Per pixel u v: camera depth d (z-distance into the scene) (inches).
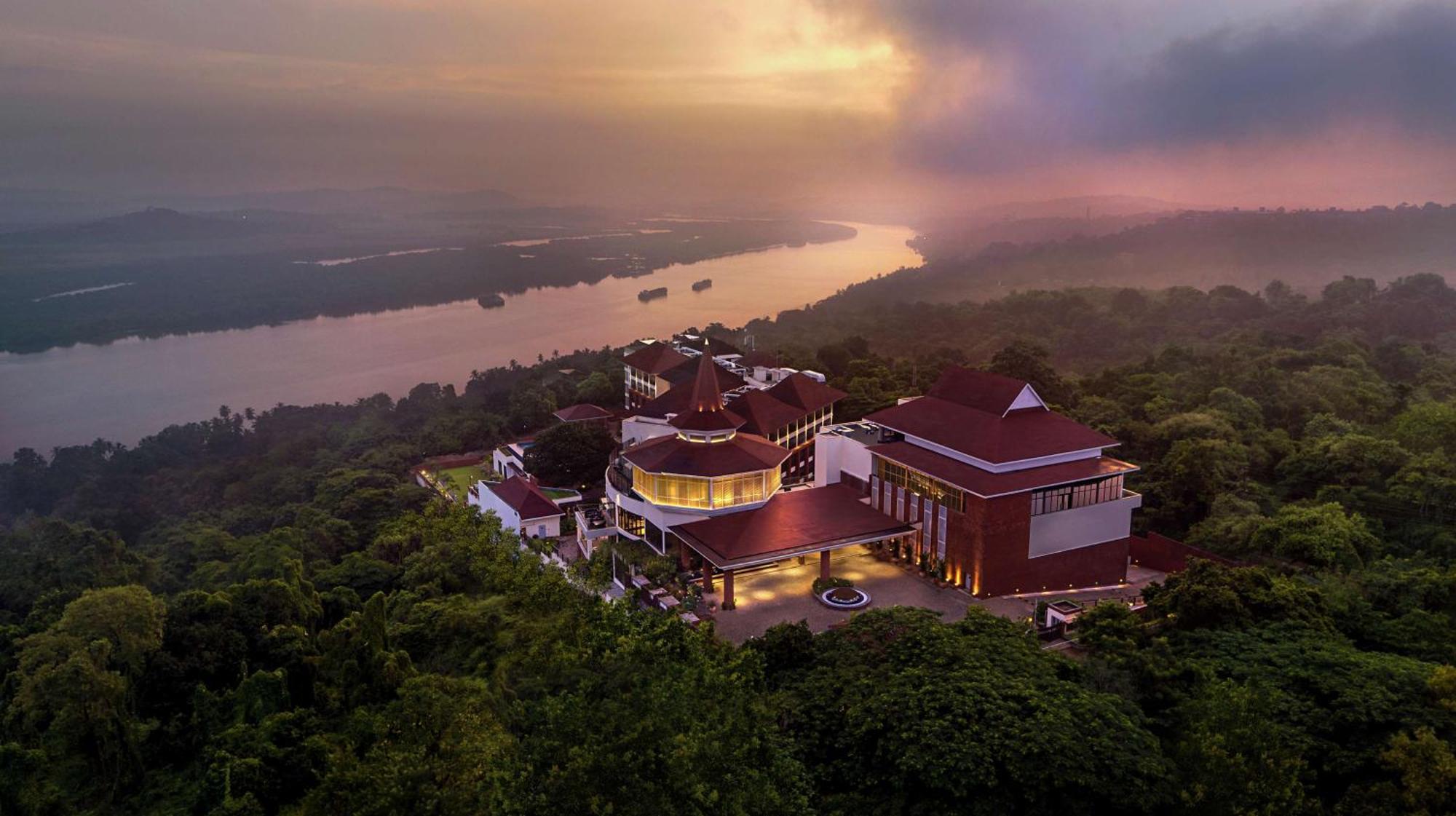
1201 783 1240.8
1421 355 5511.8
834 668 1676.9
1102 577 2741.1
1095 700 1424.7
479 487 3791.8
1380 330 7042.3
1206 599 1937.7
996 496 2484.0
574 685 1471.5
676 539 2819.9
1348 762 1389.0
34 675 1774.1
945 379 3053.6
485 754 1219.2
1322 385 4493.1
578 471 3878.0
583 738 1061.1
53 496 5570.9
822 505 2824.8
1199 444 3208.7
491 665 1989.4
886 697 1445.6
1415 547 2583.7
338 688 1834.4
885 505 2930.6
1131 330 7834.6
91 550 3302.2
